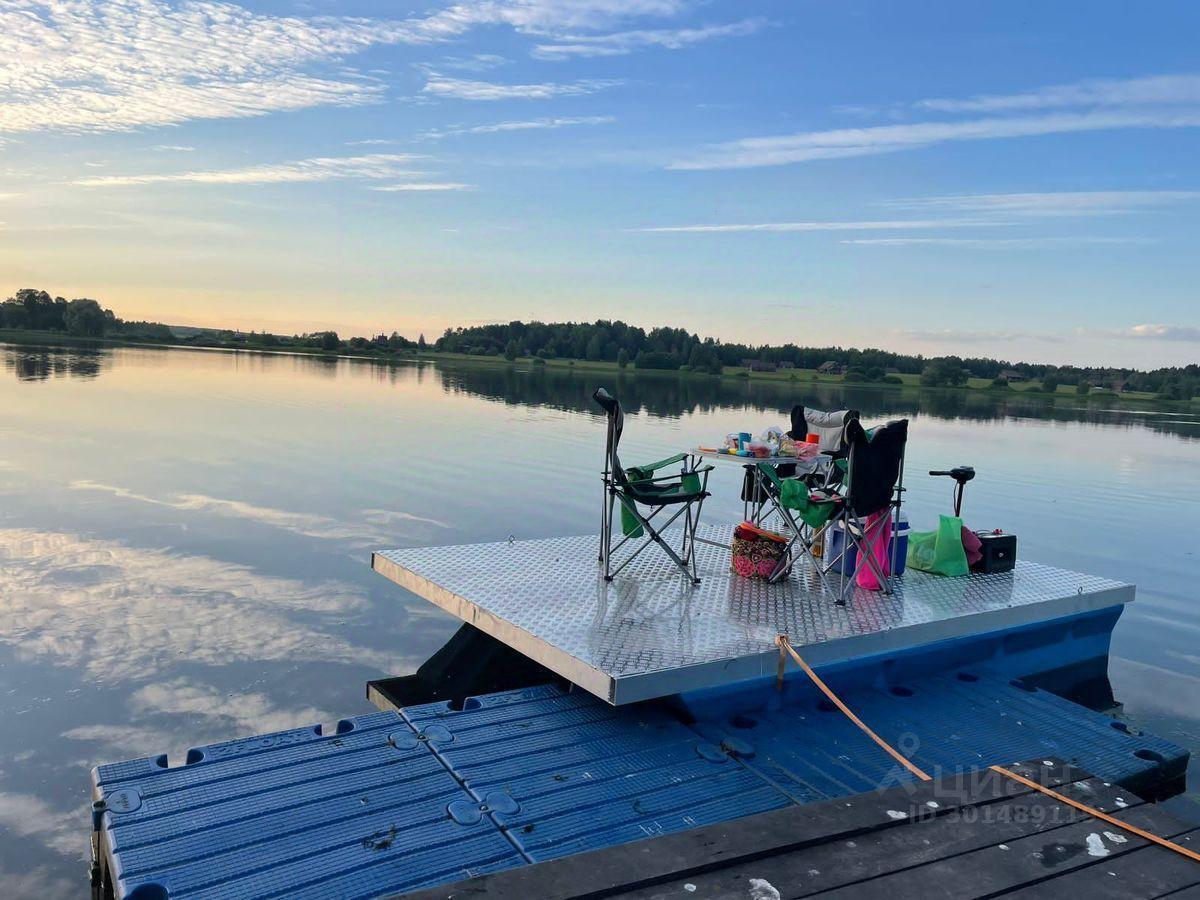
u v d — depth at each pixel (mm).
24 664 4234
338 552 6559
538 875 2039
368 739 3354
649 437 14047
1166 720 4285
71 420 13320
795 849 2221
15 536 6582
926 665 4527
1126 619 6043
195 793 2854
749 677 3801
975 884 2078
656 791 3084
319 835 2646
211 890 2344
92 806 2715
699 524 7039
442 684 4266
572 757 3314
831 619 4371
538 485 9695
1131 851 2264
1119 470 13203
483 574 5023
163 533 6875
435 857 2568
